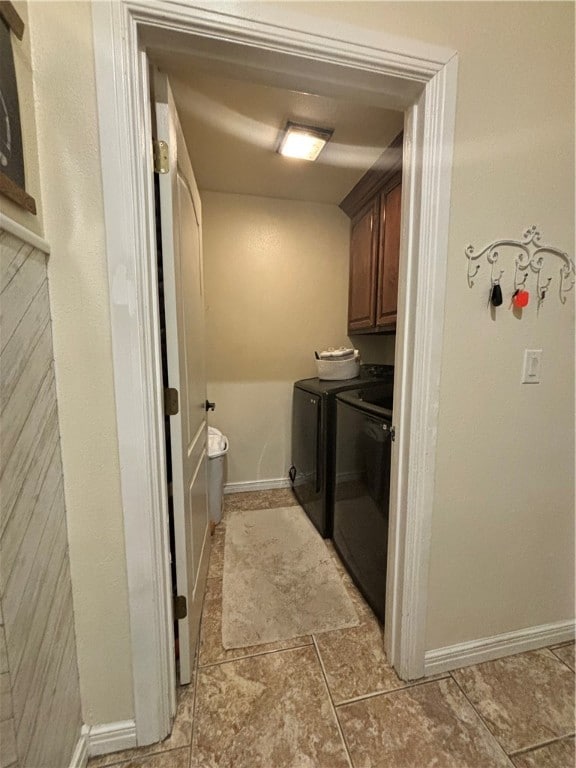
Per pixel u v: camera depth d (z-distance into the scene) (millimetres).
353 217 2414
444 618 1147
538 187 1014
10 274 614
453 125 908
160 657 917
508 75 940
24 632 643
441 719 1004
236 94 1319
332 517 1959
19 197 632
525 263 1032
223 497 2402
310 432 2152
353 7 808
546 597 1249
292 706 1036
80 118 728
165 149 893
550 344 1097
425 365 986
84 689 891
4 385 597
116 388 804
